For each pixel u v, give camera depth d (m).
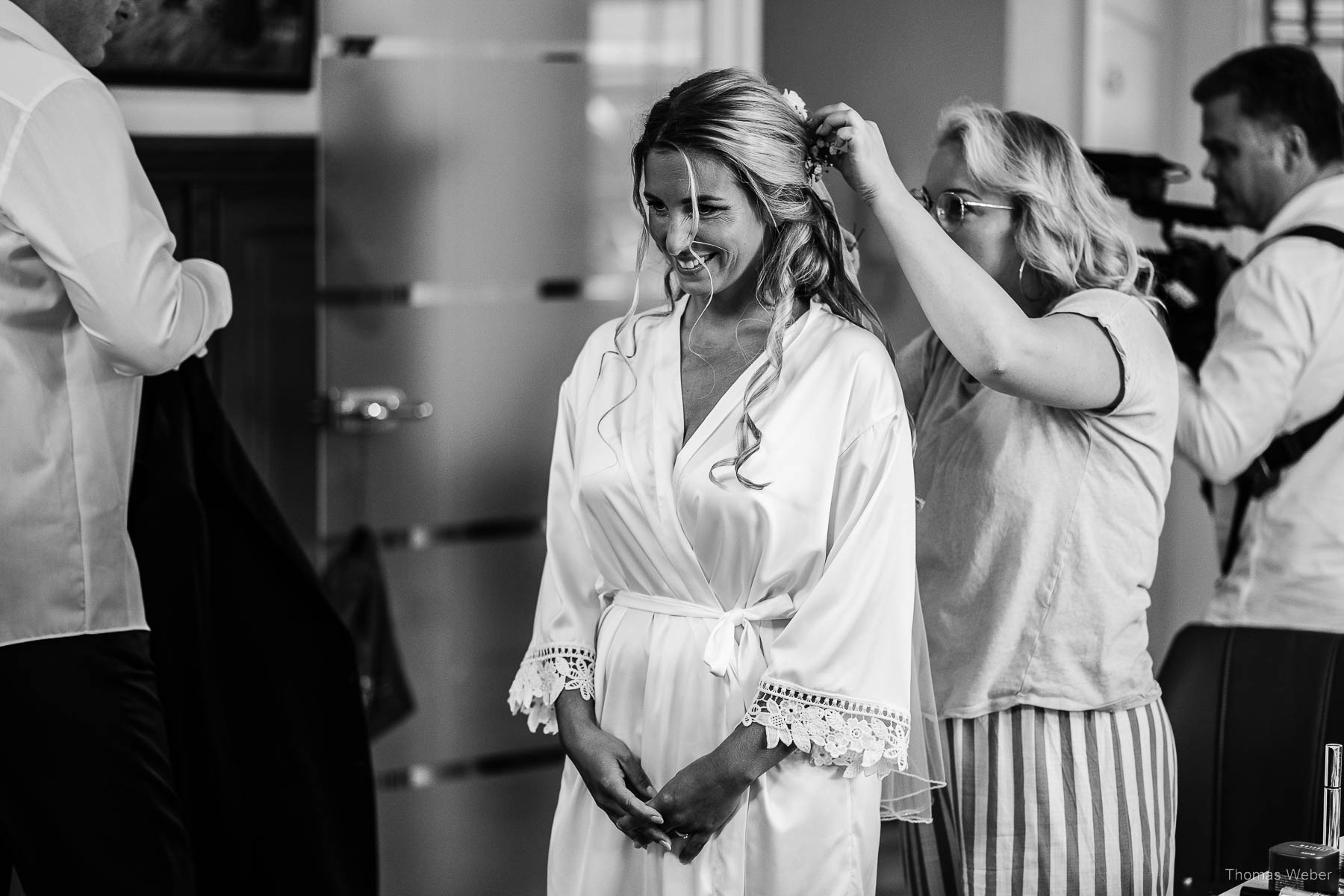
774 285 2.10
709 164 2.02
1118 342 2.27
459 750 3.91
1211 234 4.56
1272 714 2.60
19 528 2.28
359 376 3.70
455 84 3.76
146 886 2.35
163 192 3.50
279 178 3.64
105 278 2.22
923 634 2.21
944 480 2.42
